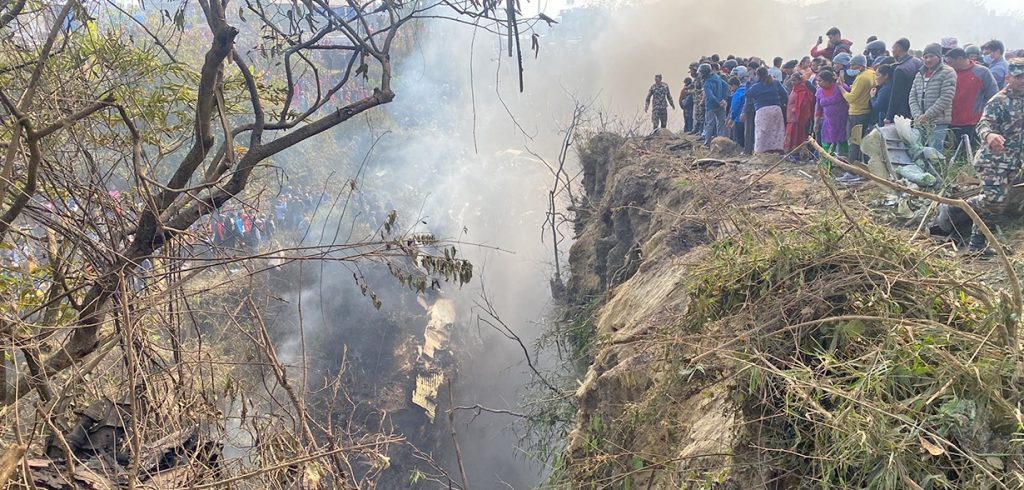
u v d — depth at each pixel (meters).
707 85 15.84
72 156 5.79
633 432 6.01
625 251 13.73
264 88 6.50
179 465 4.45
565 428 10.78
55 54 5.55
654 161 14.51
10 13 5.37
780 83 12.89
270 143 5.42
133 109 6.21
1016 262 4.48
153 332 5.54
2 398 4.97
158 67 6.27
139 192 4.83
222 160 5.41
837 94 10.48
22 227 5.94
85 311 5.00
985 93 8.52
